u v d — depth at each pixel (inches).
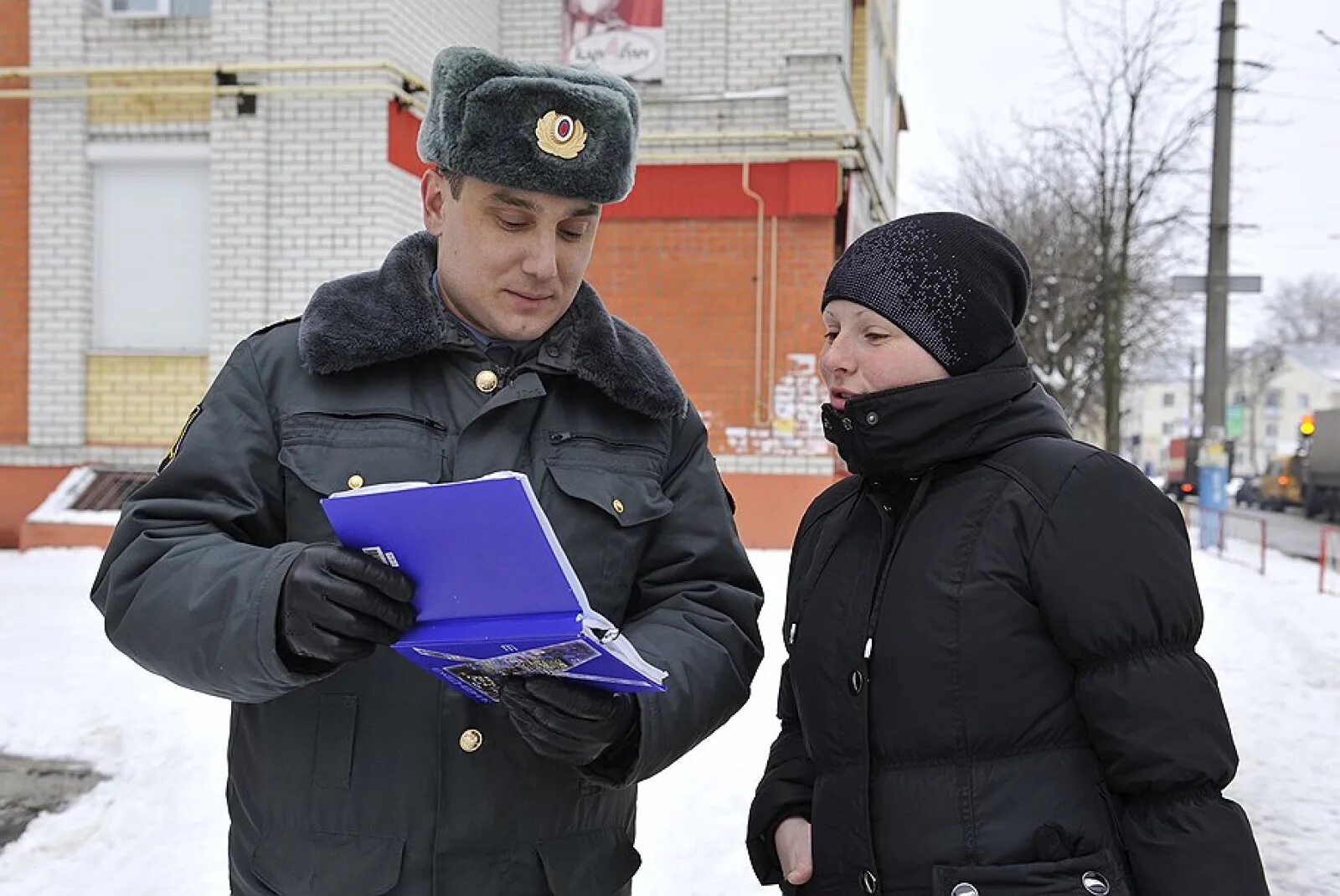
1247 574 508.1
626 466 75.4
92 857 145.3
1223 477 631.2
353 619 56.7
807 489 397.7
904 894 66.2
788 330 398.6
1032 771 65.1
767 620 275.9
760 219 397.1
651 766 66.6
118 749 178.5
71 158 373.7
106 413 379.2
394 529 56.2
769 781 79.9
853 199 413.7
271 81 364.5
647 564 77.8
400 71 364.2
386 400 71.7
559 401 75.5
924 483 70.7
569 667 57.8
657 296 404.2
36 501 379.6
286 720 69.4
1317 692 264.1
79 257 375.2
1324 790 193.8
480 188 69.5
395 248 77.0
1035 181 850.1
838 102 390.6
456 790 68.2
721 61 405.7
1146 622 63.4
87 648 234.4
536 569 53.8
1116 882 63.4
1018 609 65.2
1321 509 1106.7
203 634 61.6
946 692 66.1
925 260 70.1
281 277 365.1
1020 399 70.9
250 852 69.9
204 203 373.4
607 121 68.8
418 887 67.7
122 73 368.8
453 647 57.0
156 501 69.1
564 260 72.1
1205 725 62.3
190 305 375.9
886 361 70.2
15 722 187.0
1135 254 674.8
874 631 69.1
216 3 363.9
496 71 68.9
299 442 70.6
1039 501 65.6
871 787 68.7
